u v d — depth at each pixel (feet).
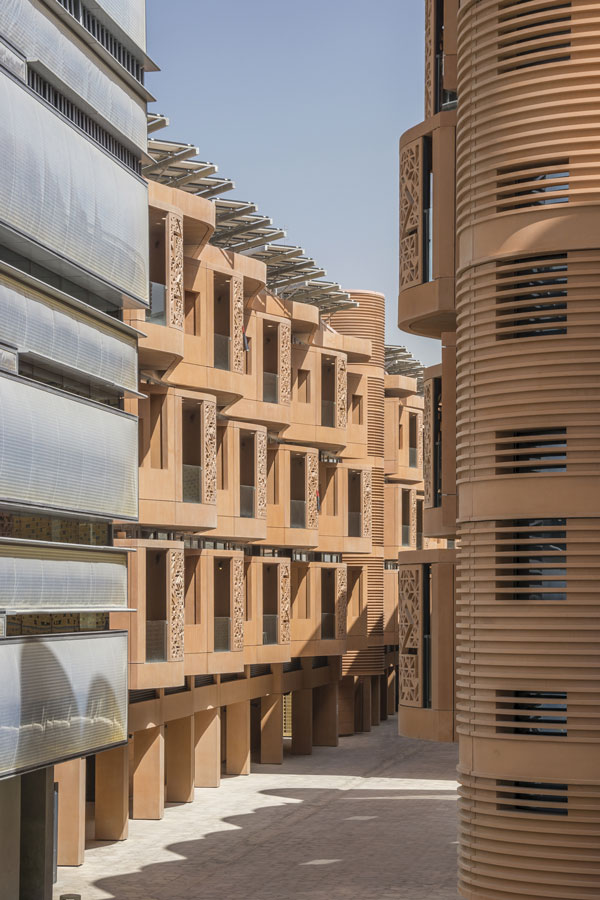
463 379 64.69
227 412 128.26
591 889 57.41
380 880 85.97
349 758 151.43
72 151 68.90
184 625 108.17
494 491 61.77
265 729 144.87
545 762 59.06
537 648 59.82
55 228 66.54
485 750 60.80
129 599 98.27
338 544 156.46
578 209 60.34
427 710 84.38
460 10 65.72
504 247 62.08
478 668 61.82
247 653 128.98
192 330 114.42
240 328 120.06
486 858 60.13
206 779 127.95
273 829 105.09
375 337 175.42
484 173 63.52
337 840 100.27
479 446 63.16
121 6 75.10
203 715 128.57
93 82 72.69
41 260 67.51
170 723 119.24
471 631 62.69
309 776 136.15
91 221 71.46
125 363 78.13
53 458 65.57
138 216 79.00
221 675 129.08
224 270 118.11
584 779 58.29
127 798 100.37
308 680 153.69
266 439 130.62
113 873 88.07
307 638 146.51
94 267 71.92
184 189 113.91
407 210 79.20
